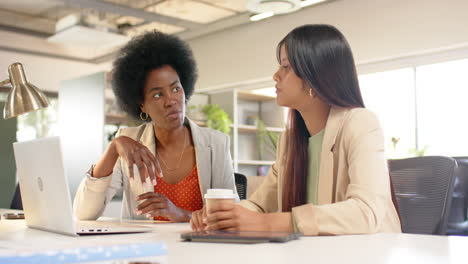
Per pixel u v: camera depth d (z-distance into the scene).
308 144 1.54
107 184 1.76
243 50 7.20
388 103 5.84
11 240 1.10
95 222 1.67
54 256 0.61
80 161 5.79
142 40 2.16
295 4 5.21
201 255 0.78
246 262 0.71
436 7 5.23
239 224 1.11
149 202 1.69
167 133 2.07
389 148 5.78
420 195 1.68
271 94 7.14
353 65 1.40
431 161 1.69
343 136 1.35
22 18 7.85
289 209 1.51
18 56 8.28
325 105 1.47
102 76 5.60
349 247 0.89
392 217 1.24
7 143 5.77
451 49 5.28
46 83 8.55
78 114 5.88
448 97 5.39
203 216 1.29
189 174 2.06
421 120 5.58
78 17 6.63
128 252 0.69
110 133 5.84
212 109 6.62
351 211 1.13
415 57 5.59
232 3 6.89
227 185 2.09
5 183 5.73
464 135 5.28
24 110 1.81
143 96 2.15
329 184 1.37
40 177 1.26
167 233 1.22
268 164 7.06
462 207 2.35
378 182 1.22
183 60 2.24
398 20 5.54
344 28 6.04
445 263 0.72
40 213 1.32
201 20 7.66
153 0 6.99
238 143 7.15
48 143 1.18
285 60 1.41
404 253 0.82
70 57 8.80
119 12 6.77
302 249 0.86
